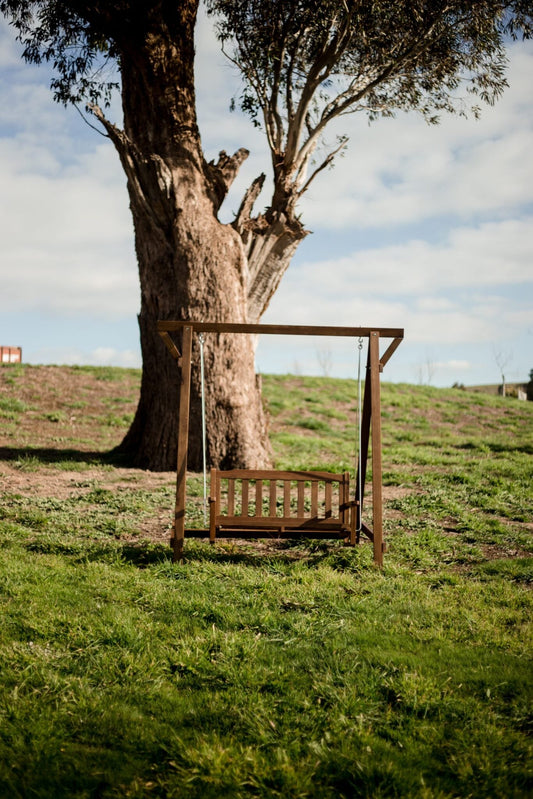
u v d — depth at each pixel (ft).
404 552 28.32
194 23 45.50
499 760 12.35
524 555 28.99
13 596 20.24
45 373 83.05
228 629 18.54
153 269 46.39
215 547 28.37
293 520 26.50
